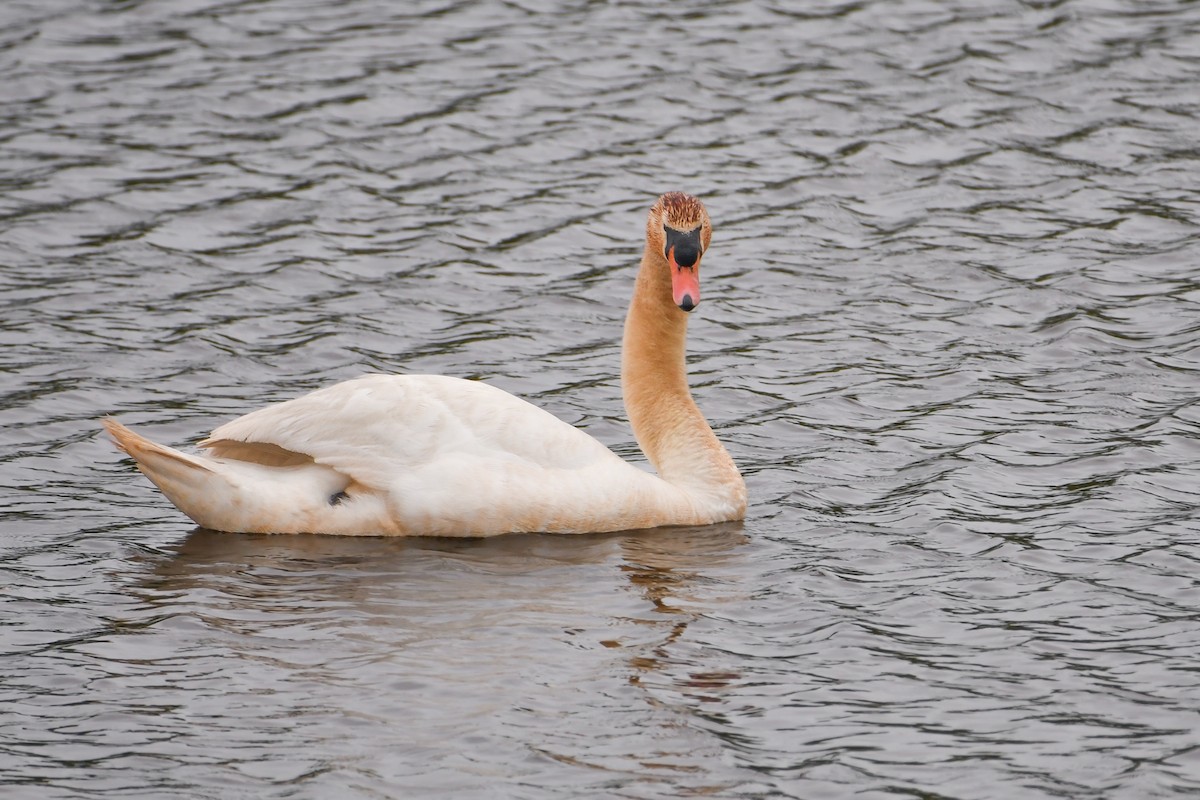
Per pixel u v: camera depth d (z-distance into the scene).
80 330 19.34
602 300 20.77
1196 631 12.16
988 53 28.88
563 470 14.19
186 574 13.16
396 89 27.58
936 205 23.61
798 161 25.12
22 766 10.25
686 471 14.90
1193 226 22.55
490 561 13.54
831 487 15.42
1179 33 29.50
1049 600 12.75
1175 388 17.58
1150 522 14.19
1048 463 15.67
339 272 21.44
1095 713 11.02
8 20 30.28
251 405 17.50
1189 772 10.28
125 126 26.02
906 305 20.44
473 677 11.45
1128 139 25.50
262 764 10.30
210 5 31.48
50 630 12.12
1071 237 22.34
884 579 13.25
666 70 28.47
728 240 22.58
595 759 10.41
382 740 10.59
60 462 15.80
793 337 19.59
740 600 12.84
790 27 30.41
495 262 21.88
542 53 29.25
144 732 10.67
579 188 24.17
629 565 13.54
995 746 10.62
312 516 13.98
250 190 23.89
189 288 20.78
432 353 19.11
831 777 10.23
